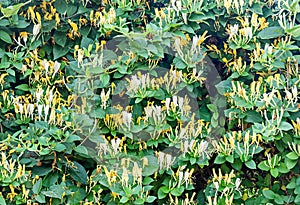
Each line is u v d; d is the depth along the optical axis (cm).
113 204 187
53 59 217
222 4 217
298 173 199
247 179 217
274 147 210
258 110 200
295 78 203
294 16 203
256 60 205
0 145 185
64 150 187
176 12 212
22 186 179
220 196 194
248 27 205
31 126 188
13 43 215
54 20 216
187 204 197
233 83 200
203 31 225
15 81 208
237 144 192
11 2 216
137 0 224
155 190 201
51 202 186
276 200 191
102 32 205
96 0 221
